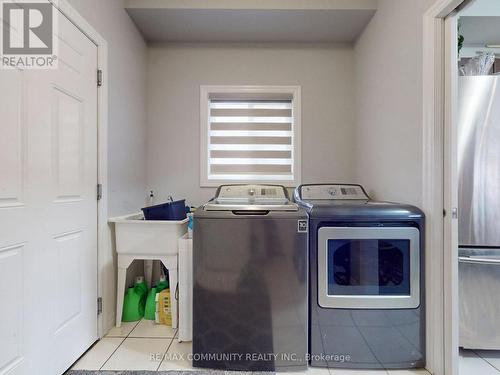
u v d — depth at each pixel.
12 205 1.15
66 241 1.49
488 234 1.65
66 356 1.49
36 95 1.28
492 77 1.65
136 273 2.38
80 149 1.61
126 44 2.19
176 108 2.66
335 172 2.67
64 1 1.46
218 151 2.71
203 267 1.55
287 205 1.63
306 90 2.67
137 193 2.42
